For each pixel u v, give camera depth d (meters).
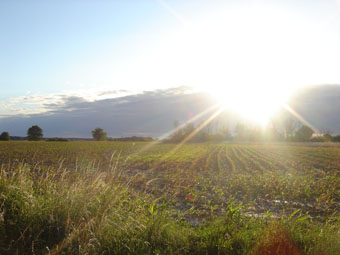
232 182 12.63
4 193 4.70
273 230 4.61
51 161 21.02
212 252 4.18
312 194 10.59
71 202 4.57
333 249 4.21
